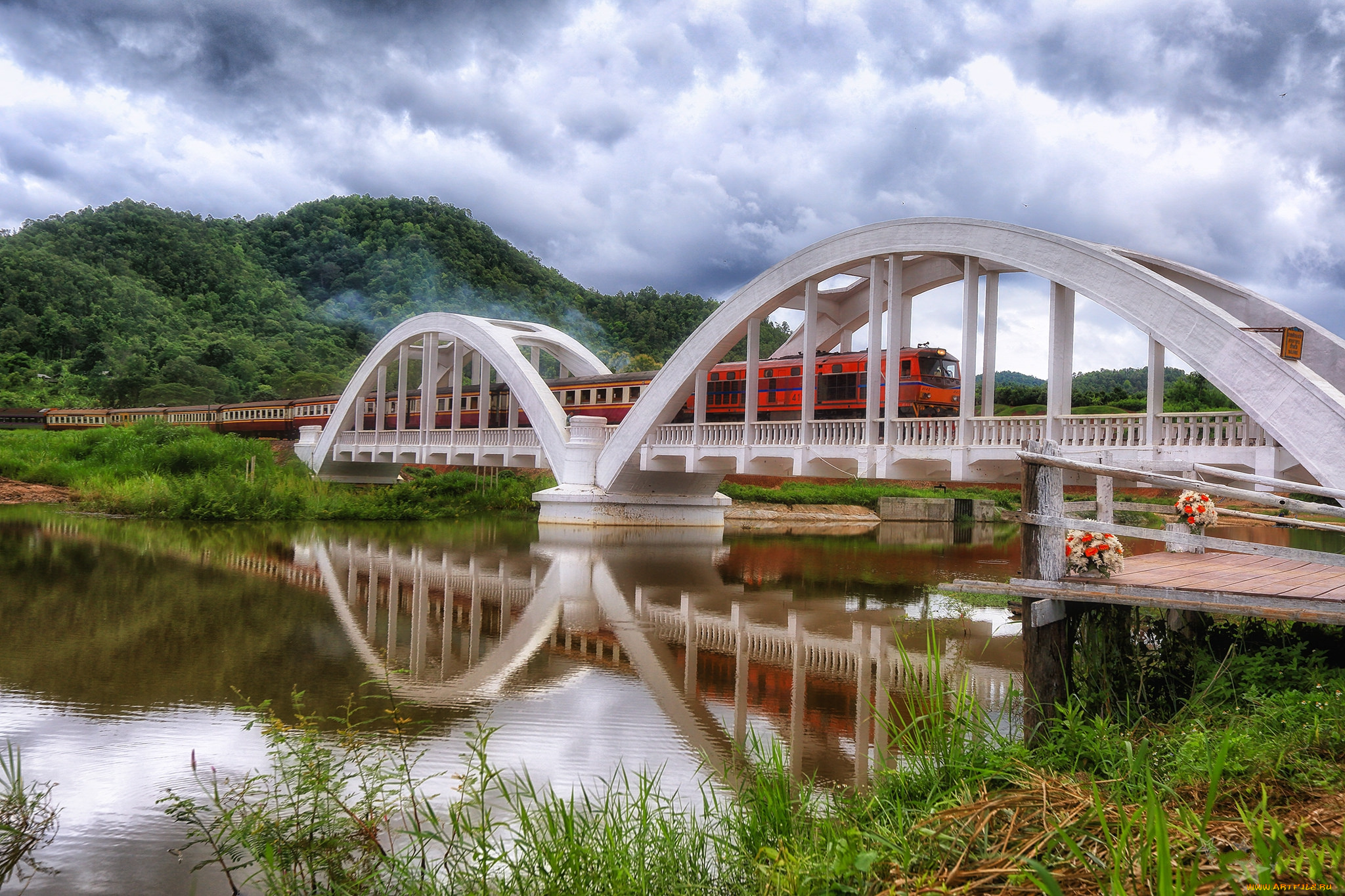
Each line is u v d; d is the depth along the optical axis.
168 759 8.02
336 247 153.12
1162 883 2.90
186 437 46.94
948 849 3.88
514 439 40.06
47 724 9.03
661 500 37.16
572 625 15.41
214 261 139.62
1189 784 4.77
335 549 27.05
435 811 6.76
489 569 23.00
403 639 13.84
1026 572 6.76
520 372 38.22
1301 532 39.03
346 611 16.25
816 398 28.27
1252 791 4.48
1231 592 5.93
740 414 31.59
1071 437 19.47
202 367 102.25
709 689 10.95
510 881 5.11
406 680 11.22
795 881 4.10
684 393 32.25
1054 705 6.58
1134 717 7.17
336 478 54.41
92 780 7.52
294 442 62.03
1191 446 17.22
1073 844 3.34
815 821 5.17
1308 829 3.68
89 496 38.69
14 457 46.31
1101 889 3.21
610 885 4.68
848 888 3.91
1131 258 19.22
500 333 39.97
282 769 6.36
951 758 5.63
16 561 21.55
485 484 49.88
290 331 127.81
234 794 6.91
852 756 8.17
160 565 21.59
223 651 12.55
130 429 48.69
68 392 97.94
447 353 51.66
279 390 103.75
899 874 3.88
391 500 42.78
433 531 34.66
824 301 29.98
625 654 13.05
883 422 23.75
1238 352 16.12
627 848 5.03
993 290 22.19
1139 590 6.18
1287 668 7.25
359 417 52.88
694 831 5.41
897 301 23.42
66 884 5.71
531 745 8.54
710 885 4.85
